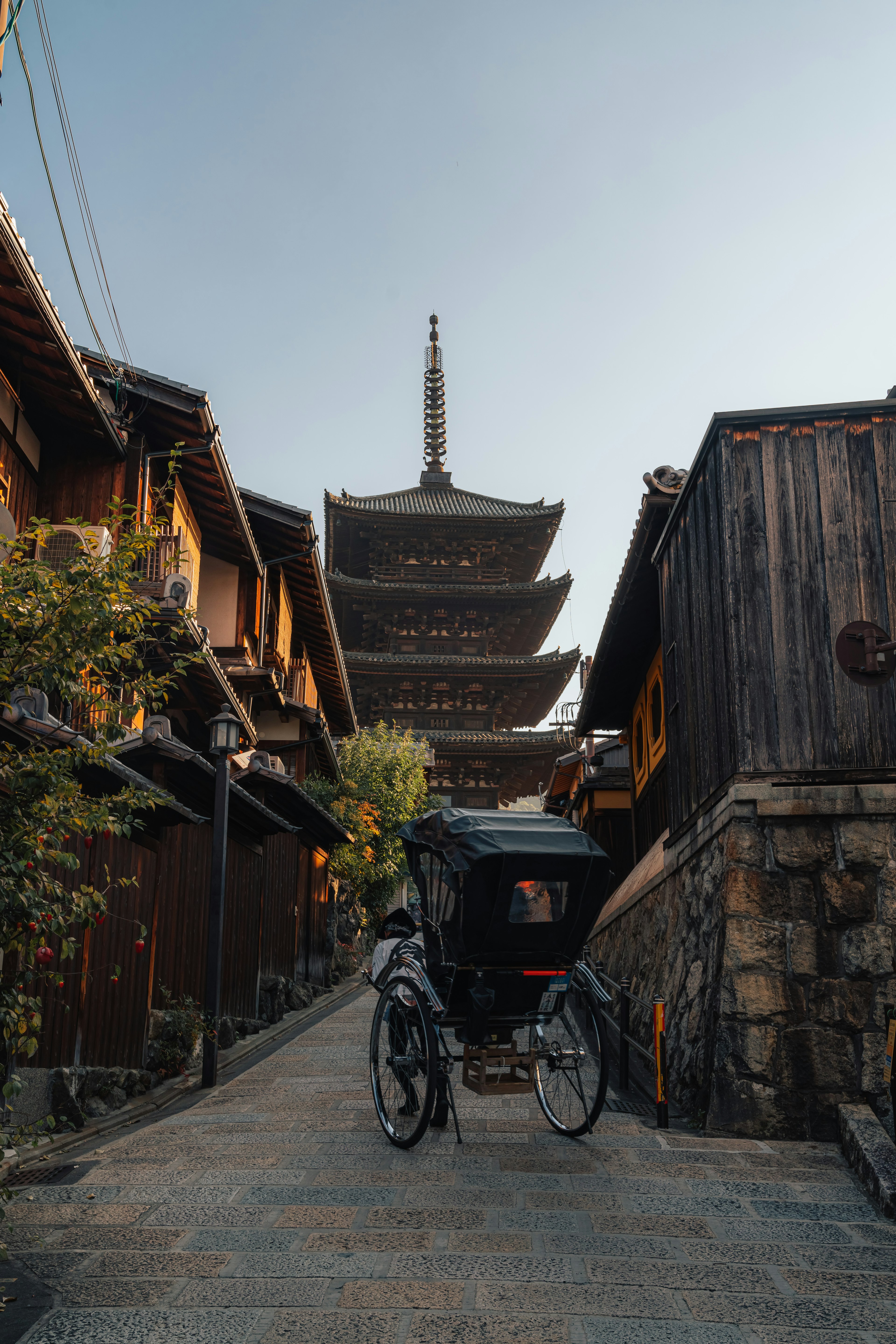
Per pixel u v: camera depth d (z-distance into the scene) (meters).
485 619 45.94
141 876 9.04
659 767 15.25
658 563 11.59
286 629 22.34
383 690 45.25
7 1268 4.20
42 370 11.84
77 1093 7.24
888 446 8.17
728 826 7.92
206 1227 4.71
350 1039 12.23
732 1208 5.11
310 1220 4.81
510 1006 6.45
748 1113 6.98
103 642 4.57
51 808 4.36
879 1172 5.32
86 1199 5.20
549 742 42.84
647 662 16.09
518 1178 5.59
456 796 44.88
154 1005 9.70
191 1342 3.47
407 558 47.41
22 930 4.26
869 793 7.57
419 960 6.71
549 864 5.99
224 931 12.35
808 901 7.50
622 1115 7.76
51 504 13.22
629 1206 5.11
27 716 6.67
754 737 7.81
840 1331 3.61
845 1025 7.12
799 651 7.91
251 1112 7.60
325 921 21.75
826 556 8.05
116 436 13.15
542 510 46.75
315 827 18.33
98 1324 3.62
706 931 8.68
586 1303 3.84
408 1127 6.32
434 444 53.28
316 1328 3.59
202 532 18.20
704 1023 7.98
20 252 9.40
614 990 13.34
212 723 9.96
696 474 9.29
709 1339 3.53
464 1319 3.68
